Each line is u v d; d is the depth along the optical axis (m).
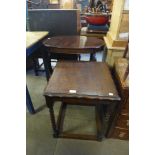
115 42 1.59
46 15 2.11
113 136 1.33
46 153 1.21
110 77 1.22
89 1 3.69
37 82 2.20
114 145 1.29
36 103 1.77
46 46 1.61
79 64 1.44
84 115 1.61
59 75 1.22
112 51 1.61
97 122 1.48
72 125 1.47
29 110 1.59
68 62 1.47
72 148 1.26
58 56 2.18
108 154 1.22
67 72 1.27
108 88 1.07
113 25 1.78
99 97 1.00
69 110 1.67
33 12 2.09
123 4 1.41
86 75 1.24
